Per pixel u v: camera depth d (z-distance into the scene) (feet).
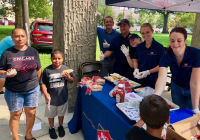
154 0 10.81
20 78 6.93
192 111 5.68
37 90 7.60
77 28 10.23
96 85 7.82
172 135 4.01
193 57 6.17
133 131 4.04
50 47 28.19
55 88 8.19
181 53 6.21
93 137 7.68
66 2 9.57
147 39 8.43
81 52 10.73
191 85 6.12
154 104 3.56
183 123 4.28
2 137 8.44
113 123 5.80
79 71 10.88
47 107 8.44
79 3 9.89
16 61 6.75
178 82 7.23
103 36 13.00
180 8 12.05
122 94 6.13
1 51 9.89
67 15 9.77
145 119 3.66
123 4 11.56
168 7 11.54
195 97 5.94
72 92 11.03
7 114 10.62
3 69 6.73
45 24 28.35
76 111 9.02
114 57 12.67
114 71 11.74
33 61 7.13
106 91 7.73
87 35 10.65
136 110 5.56
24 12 13.89
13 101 7.09
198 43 15.94
